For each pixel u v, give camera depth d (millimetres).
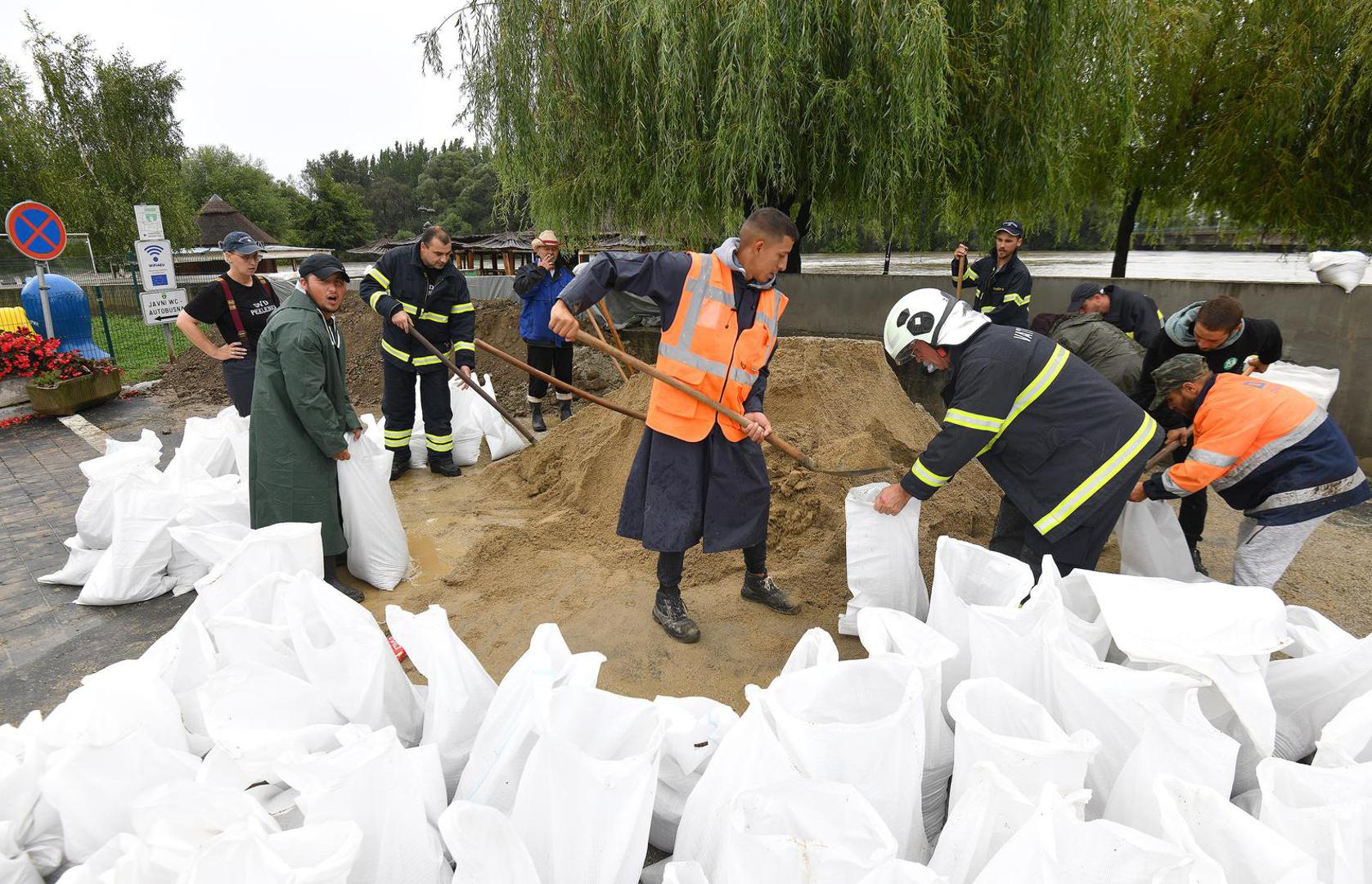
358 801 1602
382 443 5523
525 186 8734
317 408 3436
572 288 2832
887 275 7855
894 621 2266
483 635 3330
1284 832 1532
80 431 7594
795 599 3537
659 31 6770
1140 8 6988
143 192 29516
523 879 1471
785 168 7105
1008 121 7203
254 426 3533
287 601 2297
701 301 2938
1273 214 9383
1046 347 2693
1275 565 3006
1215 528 4617
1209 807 1538
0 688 3057
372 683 2139
